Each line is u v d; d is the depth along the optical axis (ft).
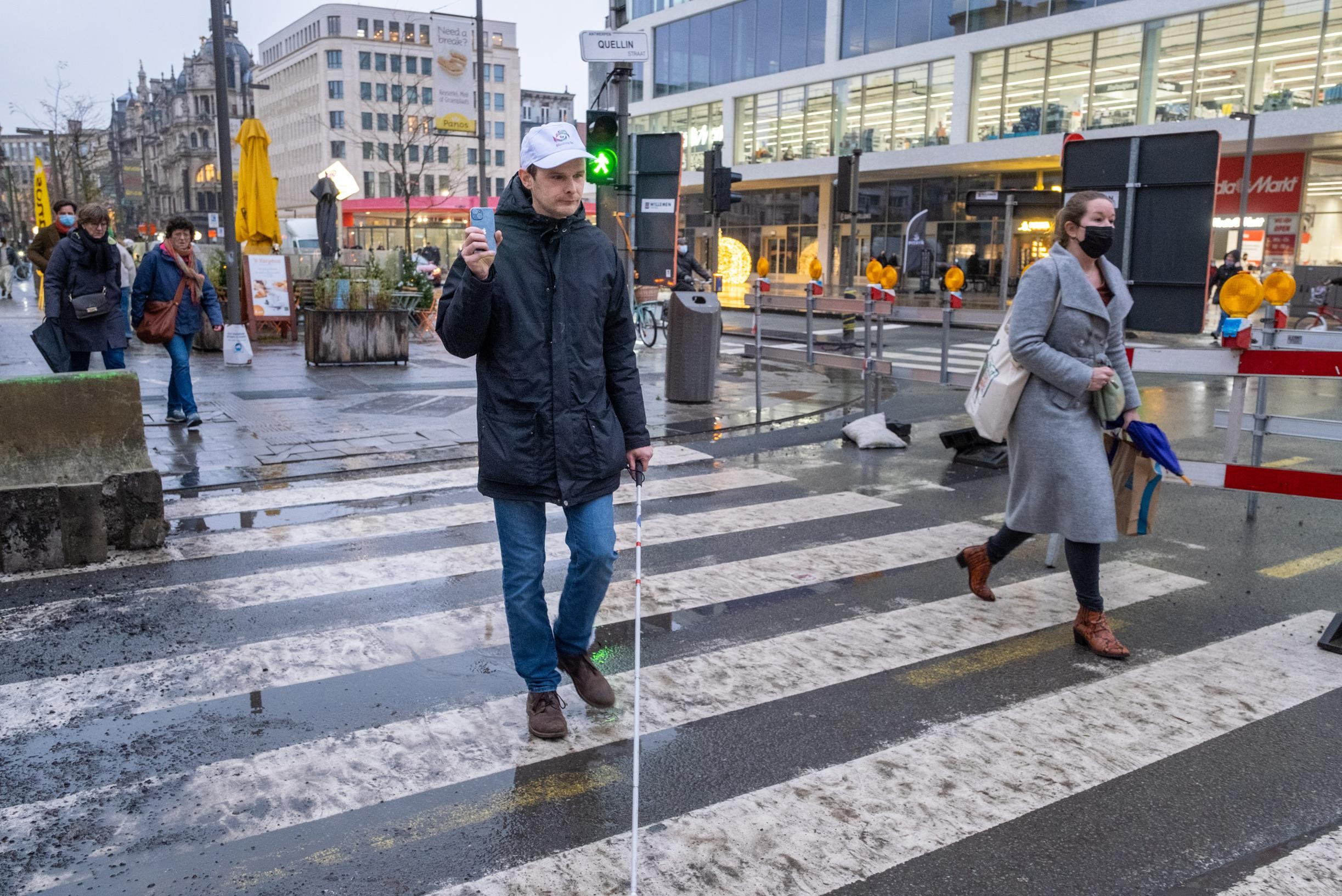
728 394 39.83
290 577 17.03
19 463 17.39
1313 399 40.68
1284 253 94.63
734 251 103.04
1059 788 10.52
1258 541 20.01
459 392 37.29
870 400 38.01
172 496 22.43
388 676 13.17
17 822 9.73
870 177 126.82
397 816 9.91
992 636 14.79
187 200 489.26
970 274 118.11
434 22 100.48
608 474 11.30
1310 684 13.16
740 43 141.59
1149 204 26.00
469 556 18.37
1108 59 98.58
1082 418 13.98
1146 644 14.53
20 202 335.47
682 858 9.21
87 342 26.48
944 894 8.71
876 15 121.08
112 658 13.62
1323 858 9.32
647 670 13.47
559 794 10.33
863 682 13.15
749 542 19.61
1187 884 8.89
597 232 11.34
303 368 44.16
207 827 9.69
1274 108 86.84
